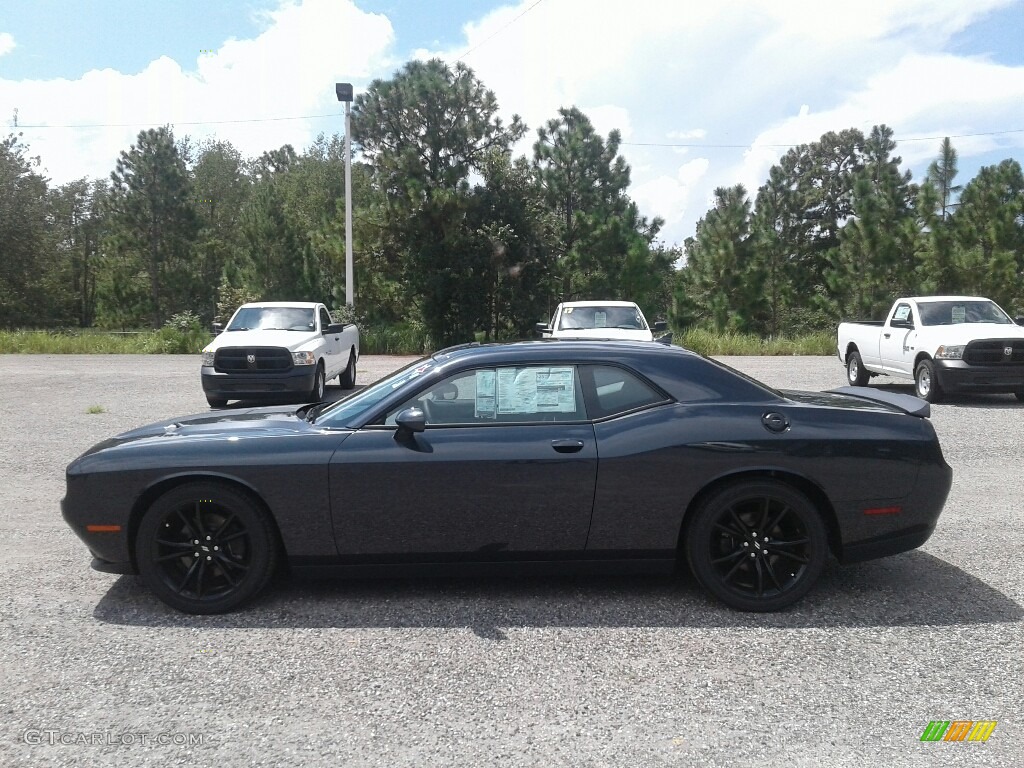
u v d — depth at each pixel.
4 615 4.43
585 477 4.39
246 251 37.47
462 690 3.53
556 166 31.11
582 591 4.77
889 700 3.43
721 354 25.22
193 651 3.95
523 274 29.56
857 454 4.45
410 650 3.95
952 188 27.02
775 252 33.50
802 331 33.41
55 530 6.11
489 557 4.49
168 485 4.48
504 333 30.05
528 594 4.72
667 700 3.44
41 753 3.03
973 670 3.71
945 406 12.93
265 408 5.58
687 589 4.80
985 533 5.97
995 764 2.95
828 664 3.78
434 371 4.65
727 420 4.47
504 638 4.09
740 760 2.97
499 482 4.39
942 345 12.93
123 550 4.48
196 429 4.80
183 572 4.53
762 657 3.87
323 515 4.42
